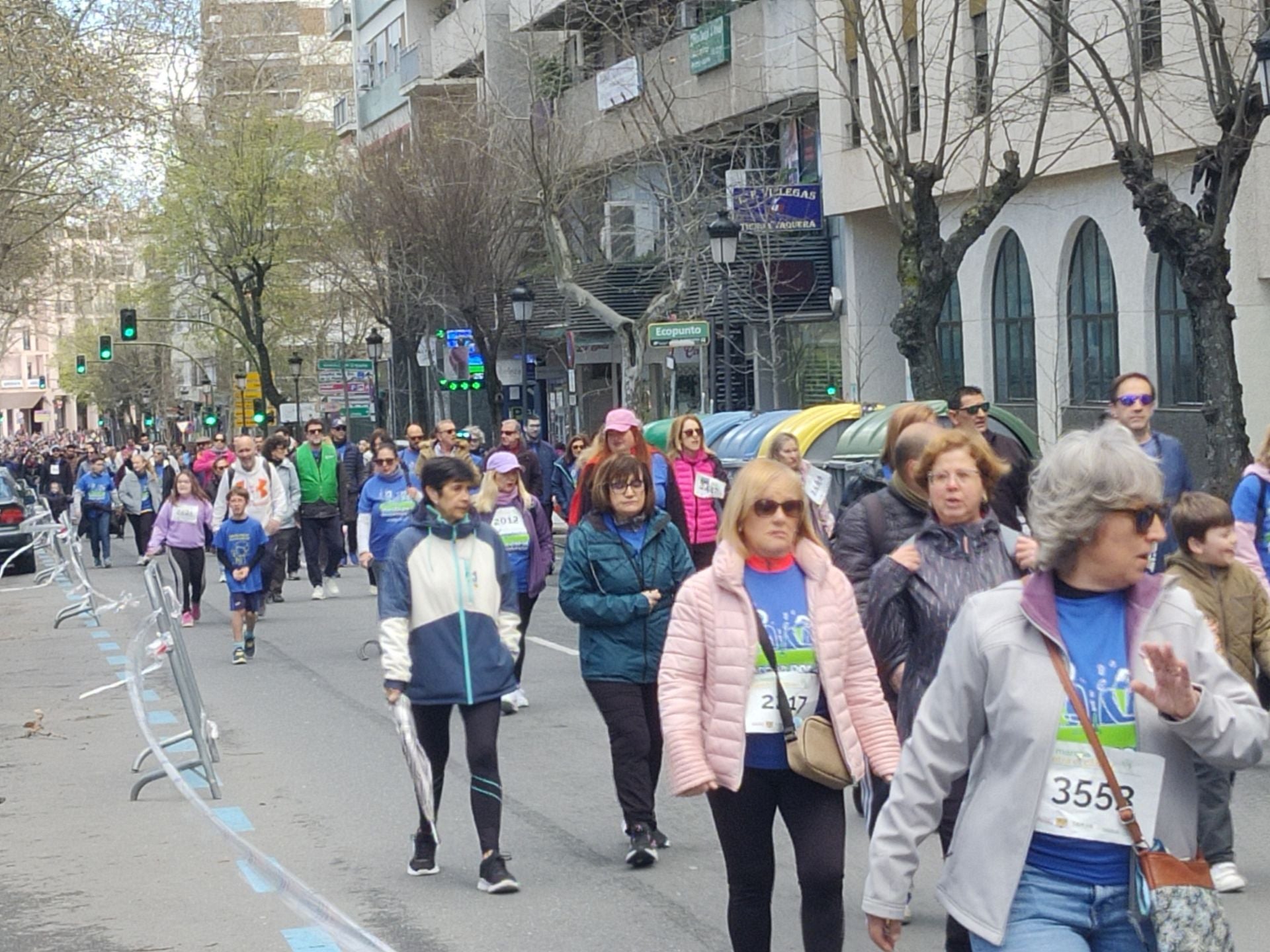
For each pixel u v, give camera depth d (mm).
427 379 49594
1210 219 17344
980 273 30906
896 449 7152
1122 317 27078
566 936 7184
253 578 16656
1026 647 3998
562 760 11164
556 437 50281
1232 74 16547
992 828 4000
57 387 160875
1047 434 29234
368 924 7469
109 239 42688
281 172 53719
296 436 55281
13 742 12594
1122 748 3939
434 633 7992
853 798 9078
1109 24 24469
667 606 8328
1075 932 3957
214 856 8812
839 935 5828
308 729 12688
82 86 29156
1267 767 10133
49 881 8453
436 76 52469
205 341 76000
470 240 39375
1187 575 8023
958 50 27766
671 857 8516
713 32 35031
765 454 11539
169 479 33219
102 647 19031
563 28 40938
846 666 5910
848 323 34594
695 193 31406
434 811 8305
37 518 31984
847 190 32719
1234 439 16734
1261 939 6836
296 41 60906
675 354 37719
